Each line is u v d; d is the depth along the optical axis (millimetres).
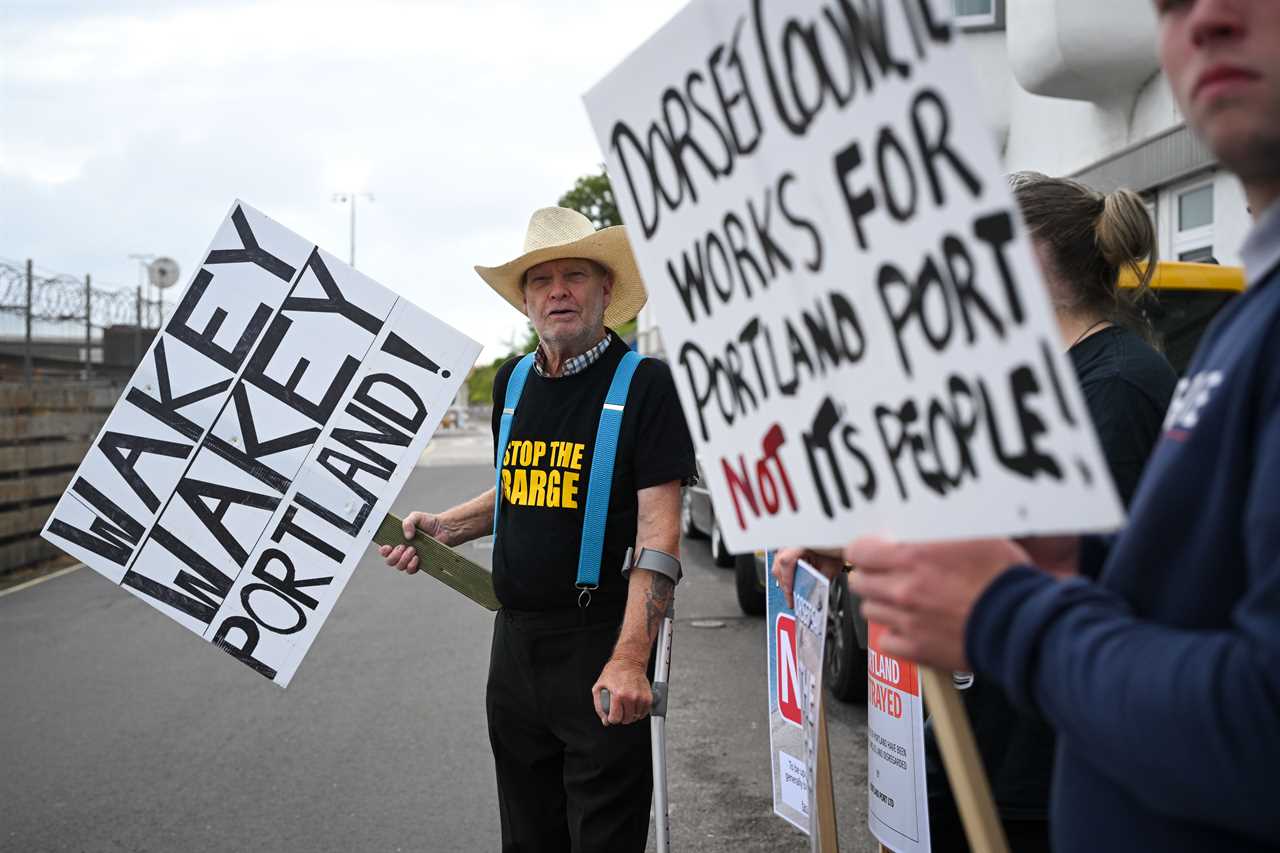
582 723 2562
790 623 2283
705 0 1286
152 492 2723
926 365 1075
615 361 2646
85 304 14336
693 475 2590
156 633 7719
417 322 2725
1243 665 864
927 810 2096
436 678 6188
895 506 1124
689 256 1379
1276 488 899
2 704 5836
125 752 4977
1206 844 978
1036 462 990
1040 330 975
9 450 11102
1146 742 914
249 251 2750
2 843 3951
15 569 11141
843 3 1109
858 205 1127
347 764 4754
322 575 2697
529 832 2746
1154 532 1035
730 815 4133
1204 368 1073
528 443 2631
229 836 3990
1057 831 1134
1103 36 9102
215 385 2734
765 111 1229
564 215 2709
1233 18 1007
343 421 2719
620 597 2592
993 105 11898
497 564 2637
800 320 1223
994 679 1045
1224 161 1063
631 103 1424
